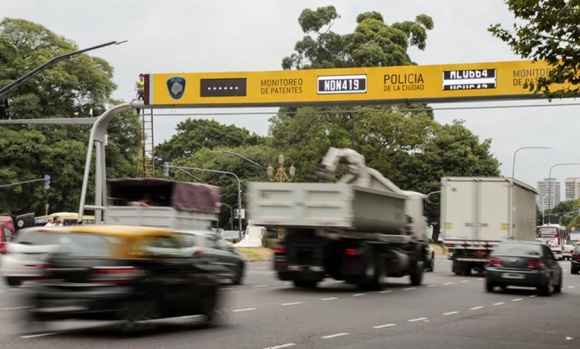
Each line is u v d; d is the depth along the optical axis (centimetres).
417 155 7594
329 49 8712
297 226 2347
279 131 8119
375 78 3462
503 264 2509
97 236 1290
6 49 6219
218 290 1480
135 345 1211
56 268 1270
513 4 1541
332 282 2891
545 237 7475
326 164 2730
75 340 1259
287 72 3562
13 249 1969
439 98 3397
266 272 3353
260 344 1250
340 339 1334
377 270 2470
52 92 6347
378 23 8538
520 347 1300
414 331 1473
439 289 2628
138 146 6806
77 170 6259
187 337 1319
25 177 5988
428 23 8919
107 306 1252
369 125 7462
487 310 1931
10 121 3675
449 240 3444
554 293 2642
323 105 3591
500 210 3388
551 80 1596
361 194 2397
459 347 1279
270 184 2358
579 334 1488
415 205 3098
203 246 2383
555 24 1522
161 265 1334
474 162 7506
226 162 10788
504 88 3312
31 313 1281
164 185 2939
